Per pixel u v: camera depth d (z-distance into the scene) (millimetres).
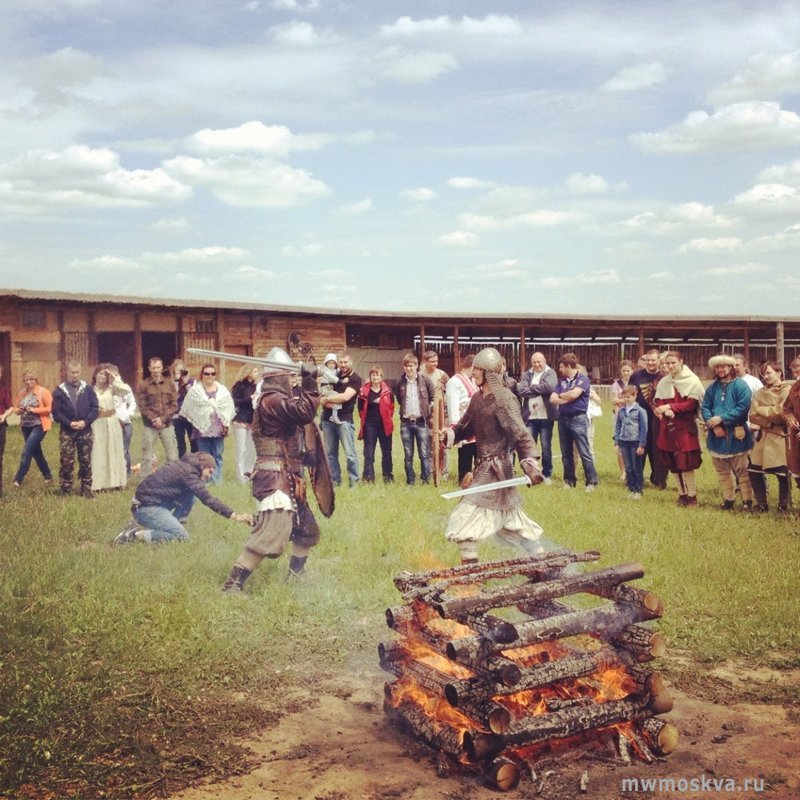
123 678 5754
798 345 41812
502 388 7402
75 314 27391
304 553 8055
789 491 12023
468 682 4469
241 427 13734
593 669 4742
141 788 4375
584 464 13953
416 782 4465
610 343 40938
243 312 31734
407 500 12227
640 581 8008
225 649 6254
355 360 37375
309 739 4980
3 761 4562
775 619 6965
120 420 14617
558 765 4613
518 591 4730
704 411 12391
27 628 6629
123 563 8500
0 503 11953
